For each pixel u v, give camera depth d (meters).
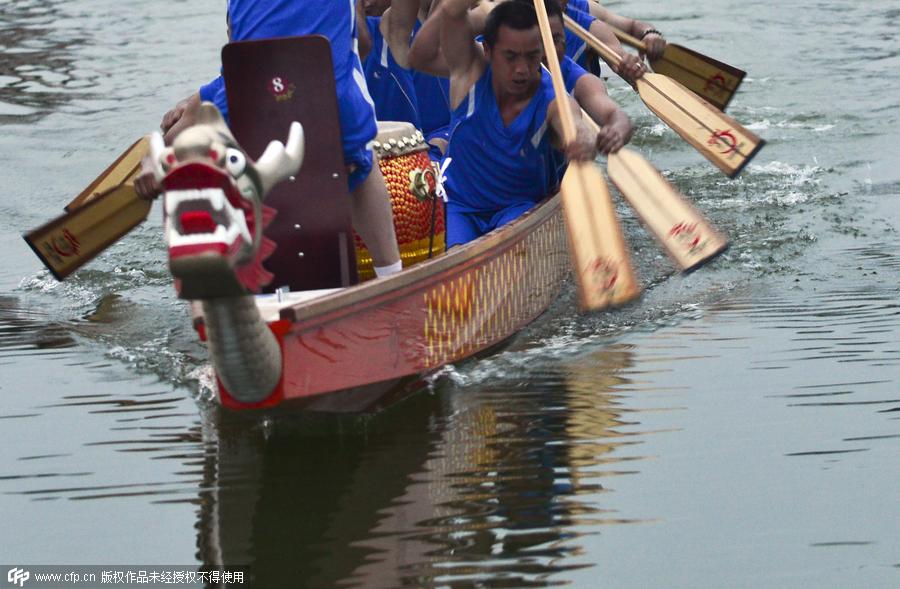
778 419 14.54
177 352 17.73
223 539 12.09
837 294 19.38
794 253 21.80
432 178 17.98
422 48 19.81
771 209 24.67
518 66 18.84
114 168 19.97
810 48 39.50
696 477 13.13
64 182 28.31
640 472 13.30
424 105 22.91
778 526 12.06
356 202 16.06
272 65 14.63
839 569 11.25
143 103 35.41
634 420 14.66
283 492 13.08
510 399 15.50
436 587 11.09
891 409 14.70
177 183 10.62
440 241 18.50
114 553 11.90
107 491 13.20
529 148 19.70
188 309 19.97
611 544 11.77
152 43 43.16
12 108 35.06
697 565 11.37
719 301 19.33
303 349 13.29
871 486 12.81
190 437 14.58
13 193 27.45
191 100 16.12
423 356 15.53
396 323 14.91
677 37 41.16
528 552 11.66
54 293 21.00
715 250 17.69
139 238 24.34
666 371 16.25
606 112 19.36
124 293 20.94
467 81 19.66
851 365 16.16
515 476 13.27
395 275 14.85
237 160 11.15
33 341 18.38
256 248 11.54
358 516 12.45
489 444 14.12
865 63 37.41
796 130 30.92
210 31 44.84
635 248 22.62
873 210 24.42
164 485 13.30
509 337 18.02
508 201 20.39
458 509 12.56
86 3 50.44
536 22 18.81
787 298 19.27
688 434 14.20
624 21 25.41
